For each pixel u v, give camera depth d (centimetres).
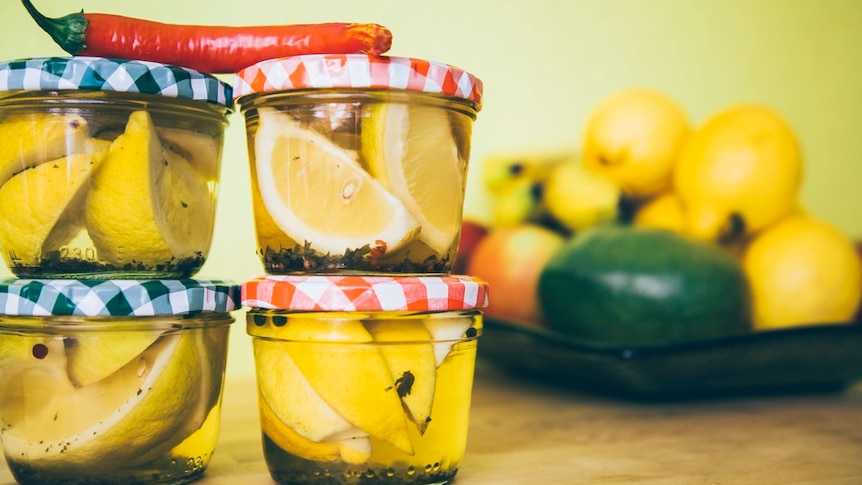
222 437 46
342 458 36
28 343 36
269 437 38
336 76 35
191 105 38
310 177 36
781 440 47
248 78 37
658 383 53
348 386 35
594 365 52
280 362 37
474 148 65
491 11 64
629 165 62
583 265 54
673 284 52
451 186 38
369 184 36
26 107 36
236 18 57
